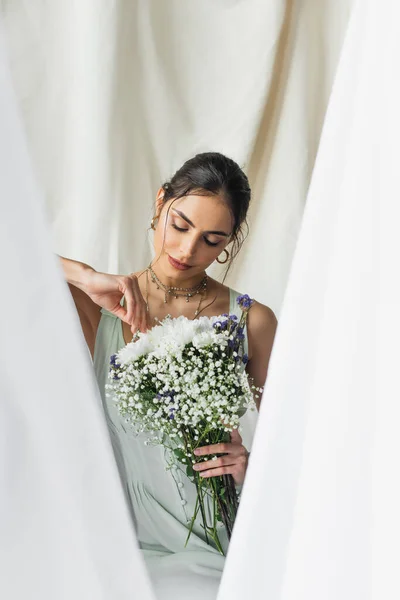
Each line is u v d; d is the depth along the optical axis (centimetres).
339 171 56
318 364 56
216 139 218
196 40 211
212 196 151
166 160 219
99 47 201
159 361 128
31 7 203
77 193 216
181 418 130
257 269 228
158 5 207
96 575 55
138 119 215
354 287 54
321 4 211
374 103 52
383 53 51
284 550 60
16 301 51
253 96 212
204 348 130
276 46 208
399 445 52
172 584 128
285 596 58
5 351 52
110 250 218
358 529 55
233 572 61
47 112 211
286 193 221
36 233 50
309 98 217
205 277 169
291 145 218
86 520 54
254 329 167
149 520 148
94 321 161
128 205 218
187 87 215
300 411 59
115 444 151
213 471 131
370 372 54
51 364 52
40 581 55
